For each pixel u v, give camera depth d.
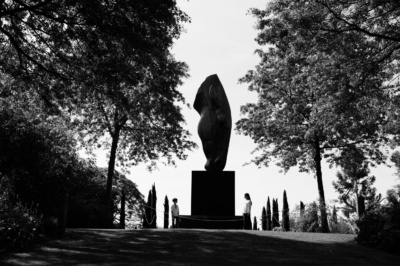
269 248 15.27
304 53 24.55
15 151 18.25
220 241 16.20
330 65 23.98
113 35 20.45
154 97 35.28
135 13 20.67
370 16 22.92
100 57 21.52
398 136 28.36
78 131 37.69
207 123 25.42
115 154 37.44
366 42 23.31
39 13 20.03
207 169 25.06
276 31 26.77
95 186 33.44
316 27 23.03
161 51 21.91
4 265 11.75
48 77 23.70
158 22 20.91
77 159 19.05
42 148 18.50
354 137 33.41
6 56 23.47
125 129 38.22
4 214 14.52
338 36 23.00
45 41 22.41
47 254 13.19
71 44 22.47
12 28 21.66
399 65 24.92
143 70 24.09
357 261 14.08
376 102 25.48
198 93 26.23
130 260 12.57
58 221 16.36
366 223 17.94
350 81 24.03
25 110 22.89
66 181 18.12
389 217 17.64
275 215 38.72
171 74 33.06
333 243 17.33
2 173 18.45
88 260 12.47
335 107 24.33
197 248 14.81
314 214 28.78
